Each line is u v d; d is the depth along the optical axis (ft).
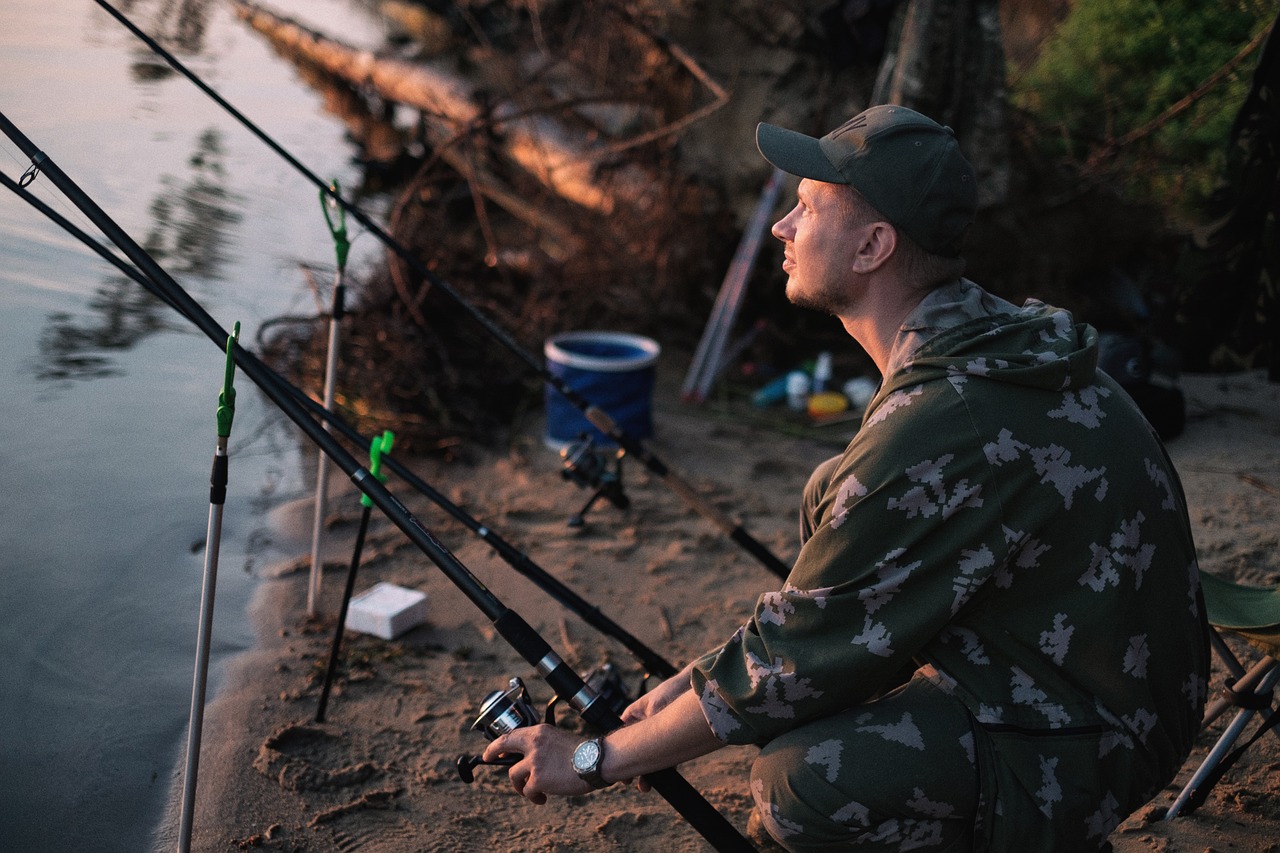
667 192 19.33
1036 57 23.35
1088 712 5.80
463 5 29.43
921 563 5.66
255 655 10.56
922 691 6.08
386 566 12.48
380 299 17.29
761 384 18.39
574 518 11.30
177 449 14.64
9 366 15.99
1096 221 18.66
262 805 8.47
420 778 8.91
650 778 6.21
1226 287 11.74
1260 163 11.17
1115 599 5.68
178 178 24.68
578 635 11.19
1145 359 15.12
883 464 5.68
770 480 15.14
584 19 21.75
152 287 6.63
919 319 6.00
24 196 6.66
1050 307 6.24
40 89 29.01
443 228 19.17
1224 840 7.87
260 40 40.14
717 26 18.95
